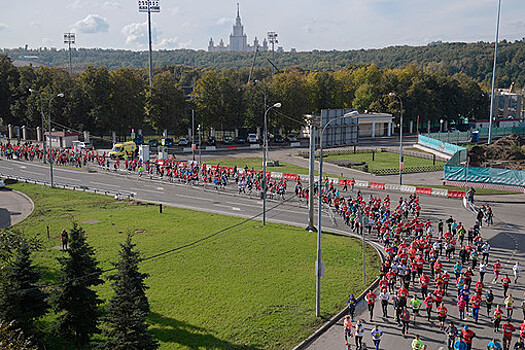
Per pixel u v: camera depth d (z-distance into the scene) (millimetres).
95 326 21688
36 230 40156
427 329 24016
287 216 46094
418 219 43719
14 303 19984
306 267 31906
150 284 28625
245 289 28047
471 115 149125
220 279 29562
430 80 137000
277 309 25516
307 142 107000
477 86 148500
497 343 19984
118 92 95438
